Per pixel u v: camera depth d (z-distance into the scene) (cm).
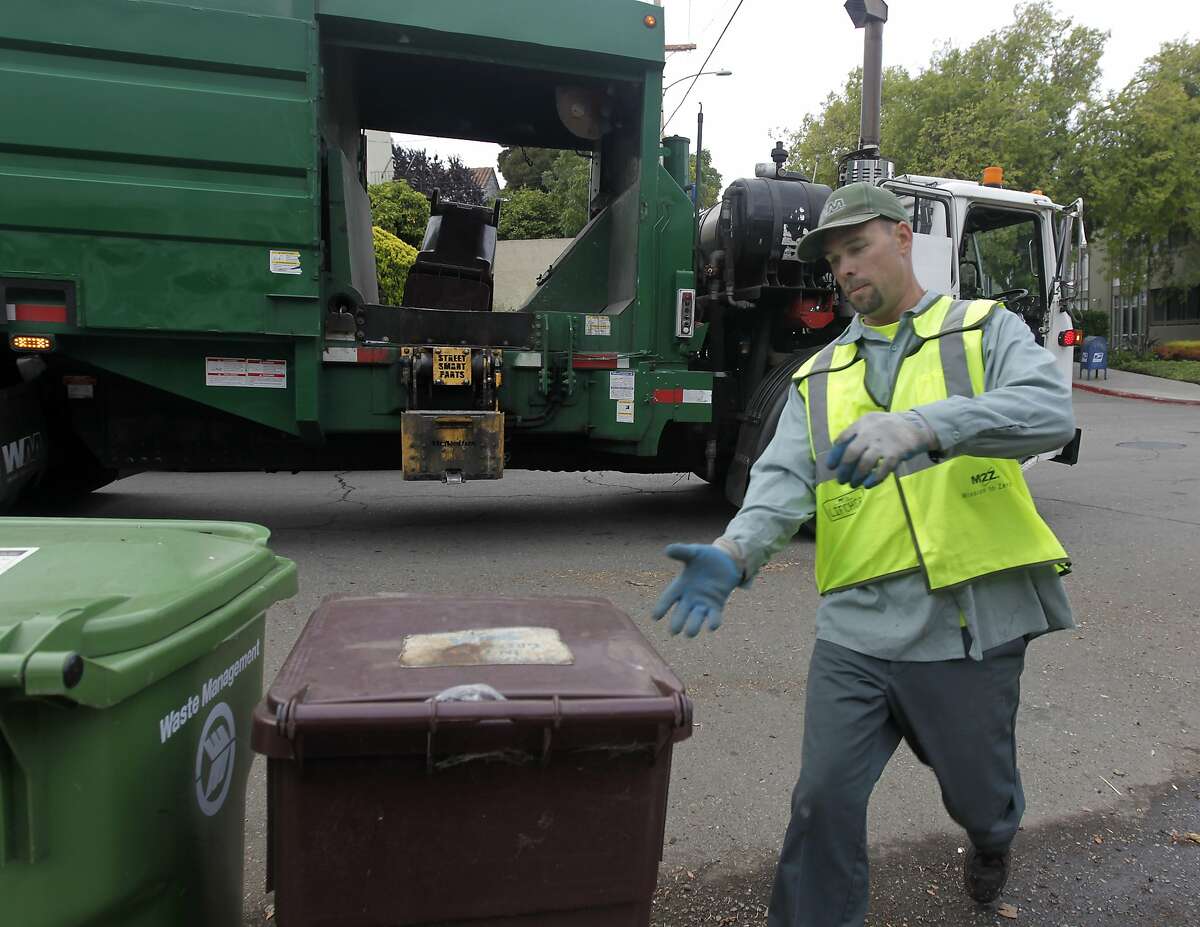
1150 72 2403
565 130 736
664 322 626
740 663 413
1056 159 2314
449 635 159
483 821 138
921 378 188
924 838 277
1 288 492
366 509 773
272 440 620
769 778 311
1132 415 1595
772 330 690
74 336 515
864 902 192
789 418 208
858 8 1091
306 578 543
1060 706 370
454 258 719
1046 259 711
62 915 123
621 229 660
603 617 173
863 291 196
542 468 692
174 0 501
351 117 651
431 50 569
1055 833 279
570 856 141
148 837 138
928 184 670
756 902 245
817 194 666
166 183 505
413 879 137
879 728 193
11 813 117
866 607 193
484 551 620
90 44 487
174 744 145
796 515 197
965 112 2284
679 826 281
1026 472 975
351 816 134
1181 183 2302
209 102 505
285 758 129
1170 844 274
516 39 572
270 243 521
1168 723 356
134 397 590
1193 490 862
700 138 648
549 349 602
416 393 572
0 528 182
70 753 122
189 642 141
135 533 178
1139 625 468
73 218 494
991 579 191
